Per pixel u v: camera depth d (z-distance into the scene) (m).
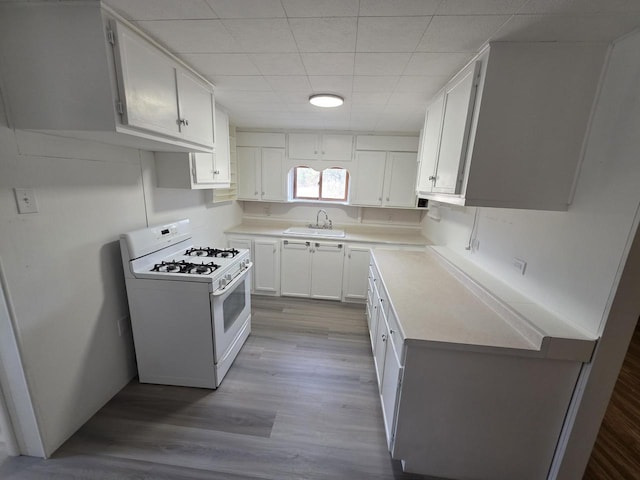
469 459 1.41
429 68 1.62
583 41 1.23
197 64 1.71
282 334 2.81
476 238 2.18
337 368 2.32
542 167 1.35
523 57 1.28
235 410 1.86
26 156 1.32
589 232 1.23
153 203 2.25
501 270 1.85
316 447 1.63
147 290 1.92
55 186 1.47
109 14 1.18
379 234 3.83
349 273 3.54
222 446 1.61
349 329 2.95
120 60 1.24
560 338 1.19
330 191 4.05
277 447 1.62
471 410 1.35
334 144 3.52
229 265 2.19
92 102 1.24
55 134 1.41
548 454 1.36
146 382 2.07
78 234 1.62
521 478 1.41
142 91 1.39
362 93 2.09
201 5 1.12
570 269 1.32
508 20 1.13
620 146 1.12
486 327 1.41
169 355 2.01
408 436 1.41
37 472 1.44
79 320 1.66
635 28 1.09
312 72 1.76
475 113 1.39
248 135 3.59
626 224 1.08
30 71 1.22
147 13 1.19
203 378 2.03
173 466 1.49
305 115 2.84
